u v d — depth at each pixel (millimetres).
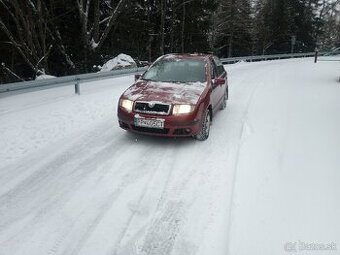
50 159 5816
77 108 8945
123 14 22359
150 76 7469
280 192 4867
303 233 3992
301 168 5652
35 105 9172
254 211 4395
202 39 31516
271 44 48875
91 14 22219
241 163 5777
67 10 20766
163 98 6230
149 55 27109
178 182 5117
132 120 6242
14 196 4668
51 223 4113
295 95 11836
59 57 22094
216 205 4527
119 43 24484
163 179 5199
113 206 4477
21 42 18734
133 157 5957
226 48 43625
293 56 37250
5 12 19625
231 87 13484
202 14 30391
